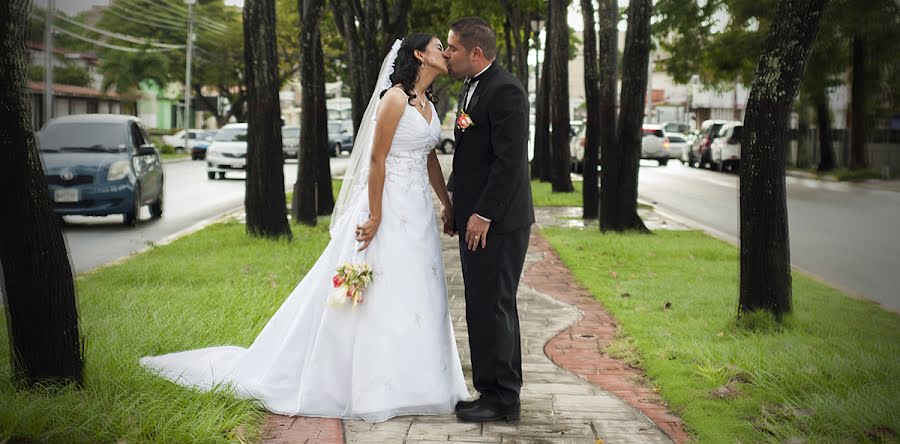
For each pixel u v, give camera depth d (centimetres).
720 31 3347
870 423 459
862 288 984
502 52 4400
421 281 507
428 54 505
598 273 997
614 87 1416
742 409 500
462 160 496
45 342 481
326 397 496
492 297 488
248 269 955
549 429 478
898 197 2280
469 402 503
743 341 639
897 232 1516
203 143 4466
